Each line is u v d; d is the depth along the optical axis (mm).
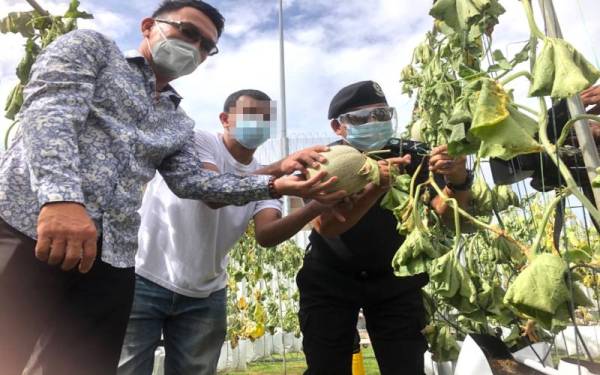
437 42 2107
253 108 2506
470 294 1552
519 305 1041
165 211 2451
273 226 2396
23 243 1495
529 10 1116
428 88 1946
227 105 2617
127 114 1691
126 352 2303
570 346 3244
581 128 1136
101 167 1579
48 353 1652
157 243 2416
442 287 1562
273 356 7871
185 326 2467
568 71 1000
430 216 2283
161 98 1939
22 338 1535
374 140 2242
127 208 1666
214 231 2443
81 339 1669
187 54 1931
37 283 1532
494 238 2051
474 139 1250
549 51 1048
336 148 1921
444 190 2068
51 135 1388
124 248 1686
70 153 1401
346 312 2453
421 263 1658
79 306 1662
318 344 2438
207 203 2182
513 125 1058
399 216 1835
